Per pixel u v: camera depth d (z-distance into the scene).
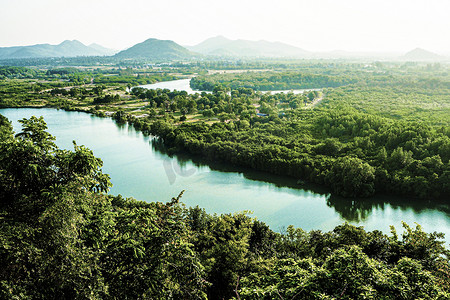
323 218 62.34
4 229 14.61
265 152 87.12
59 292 14.70
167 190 73.88
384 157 78.75
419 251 30.38
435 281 22.91
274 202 68.81
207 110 146.62
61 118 148.50
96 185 19.45
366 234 35.31
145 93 197.25
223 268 29.19
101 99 181.38
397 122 100.62
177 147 101.75
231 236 34.78
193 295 18.42
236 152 91.19
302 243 39.66
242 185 77.44
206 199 69.81
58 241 15.34
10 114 152.62
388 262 30.94
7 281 13.48
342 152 87.69
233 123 122.31
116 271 17.36
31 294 13.88
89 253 16.47
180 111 158.00
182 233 20.64
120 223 18.80
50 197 15.41
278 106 173.38
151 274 16.98
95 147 105.88
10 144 16.31
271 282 20.19
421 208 65.62
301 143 95.56
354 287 17.22
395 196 70.25
